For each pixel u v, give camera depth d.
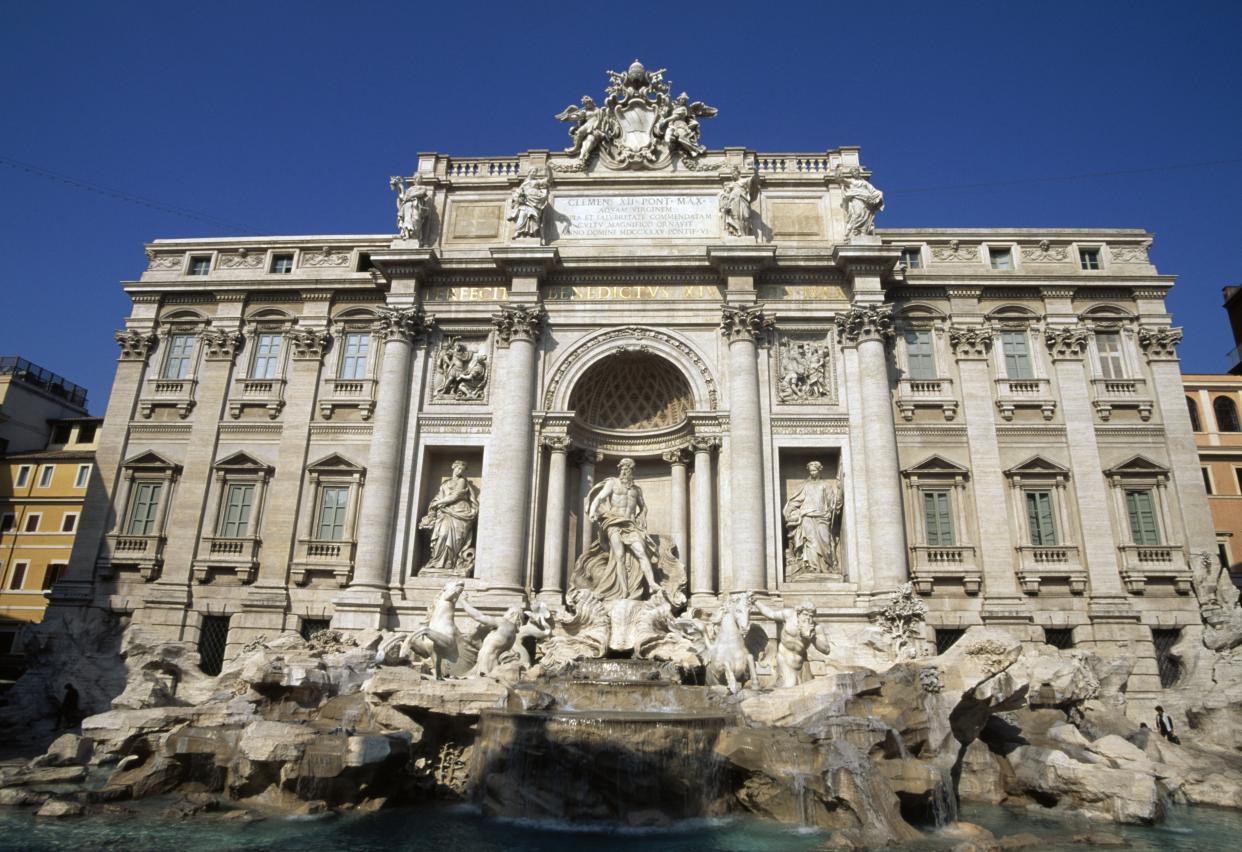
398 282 34.16
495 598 29.25
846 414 31.95
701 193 35.47
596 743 18.05
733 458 30.92
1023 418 33.09
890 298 34.78
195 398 35.31
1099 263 35.56
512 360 32.56
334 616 29.66
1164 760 24.06
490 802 18.64
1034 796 21.12
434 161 36.75
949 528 31.89
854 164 35.72
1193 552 31.14
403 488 32.03
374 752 18.38
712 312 33.47
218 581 32.75
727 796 18.48
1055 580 30.80
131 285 36.88
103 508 34.00
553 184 36.03
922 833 17.03
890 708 19.84
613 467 35.12
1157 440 32.72
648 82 37.47
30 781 20.02
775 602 29.22
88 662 29.66
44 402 54.22
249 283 36.34
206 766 19.66
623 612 28.25
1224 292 52.00
